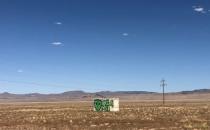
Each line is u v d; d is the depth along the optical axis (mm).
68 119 77625
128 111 111250
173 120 74312
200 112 101562
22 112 108625
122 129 57688
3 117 85062
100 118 80438
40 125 64688
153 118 79625
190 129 57438
